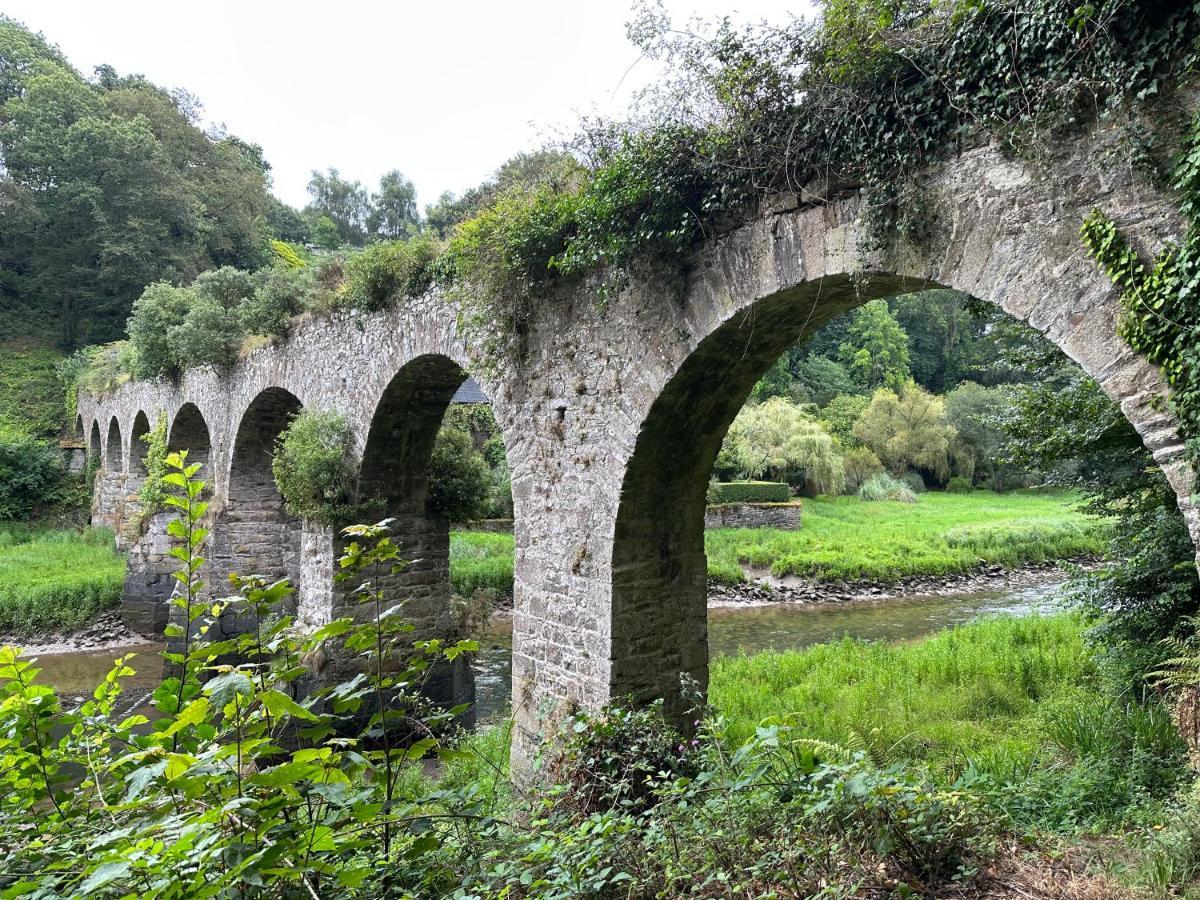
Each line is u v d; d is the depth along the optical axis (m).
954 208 3.84
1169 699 6.11
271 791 2.54
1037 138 3.47
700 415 5.84
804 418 34.03
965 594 21.22
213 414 15.09
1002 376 44.66
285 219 49.00
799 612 19.38
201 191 34.03
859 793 3.35
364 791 2.96
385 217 57.50
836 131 4.25
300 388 11.41
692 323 5.25
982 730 7.16
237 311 12.60
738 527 27.50
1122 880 3.33
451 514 10.60
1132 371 3.20
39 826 2.68
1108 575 6.92
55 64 35.53
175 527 2.89
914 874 3.35
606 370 5.95
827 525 28.48
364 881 2.76
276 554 14.34
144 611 16.98
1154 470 6.66
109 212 31.02
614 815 4.20
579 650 6.15
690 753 5.13
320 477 9.64
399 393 9.26
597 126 5.54
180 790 2.44
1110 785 4.82
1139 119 3.17
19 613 16.44
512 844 3.54
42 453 26.47
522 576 6.87
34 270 32.06
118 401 23.02
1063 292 3.43
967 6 3.51
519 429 6.92
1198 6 2.93
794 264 4.59
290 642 2.86
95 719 3.01
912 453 37.94
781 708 8.41
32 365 30.55
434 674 10.26
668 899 3.28
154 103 34.53
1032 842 3.72
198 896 2.06
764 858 3.28
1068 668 8.98
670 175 4.95
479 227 6.56
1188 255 2.97
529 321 6.77
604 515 5.95
